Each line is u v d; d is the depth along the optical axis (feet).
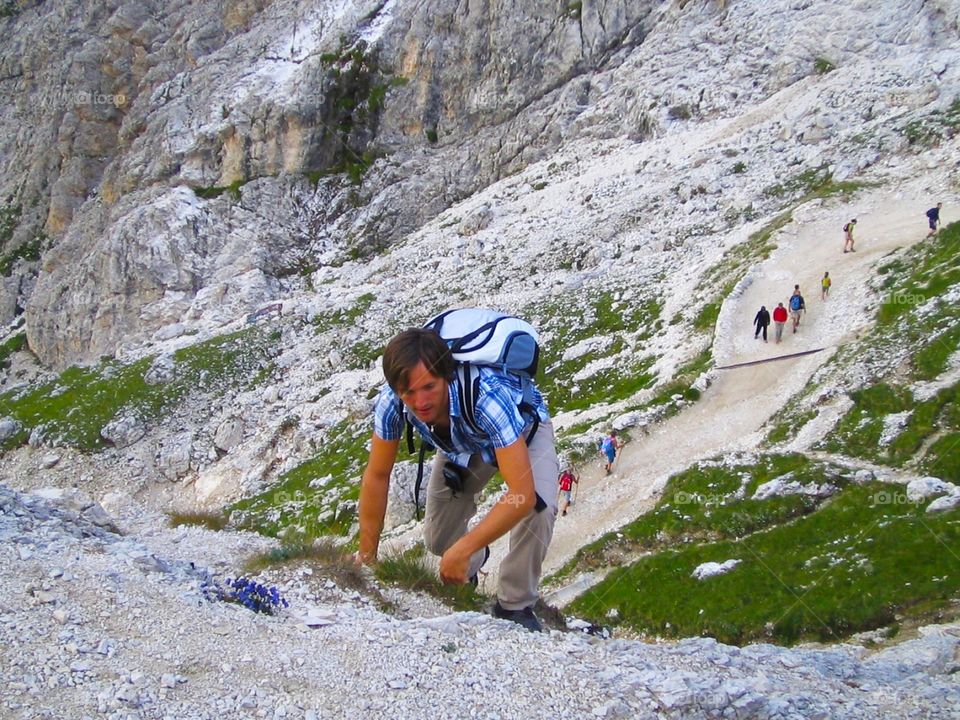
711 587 85.81
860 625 74.08
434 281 223.51
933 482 90.99
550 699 21.80
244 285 282.56
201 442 197.06
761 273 157.69
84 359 302.86
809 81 239.50
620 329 168.86
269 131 319.06
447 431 23.93
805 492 97.30
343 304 221.05
